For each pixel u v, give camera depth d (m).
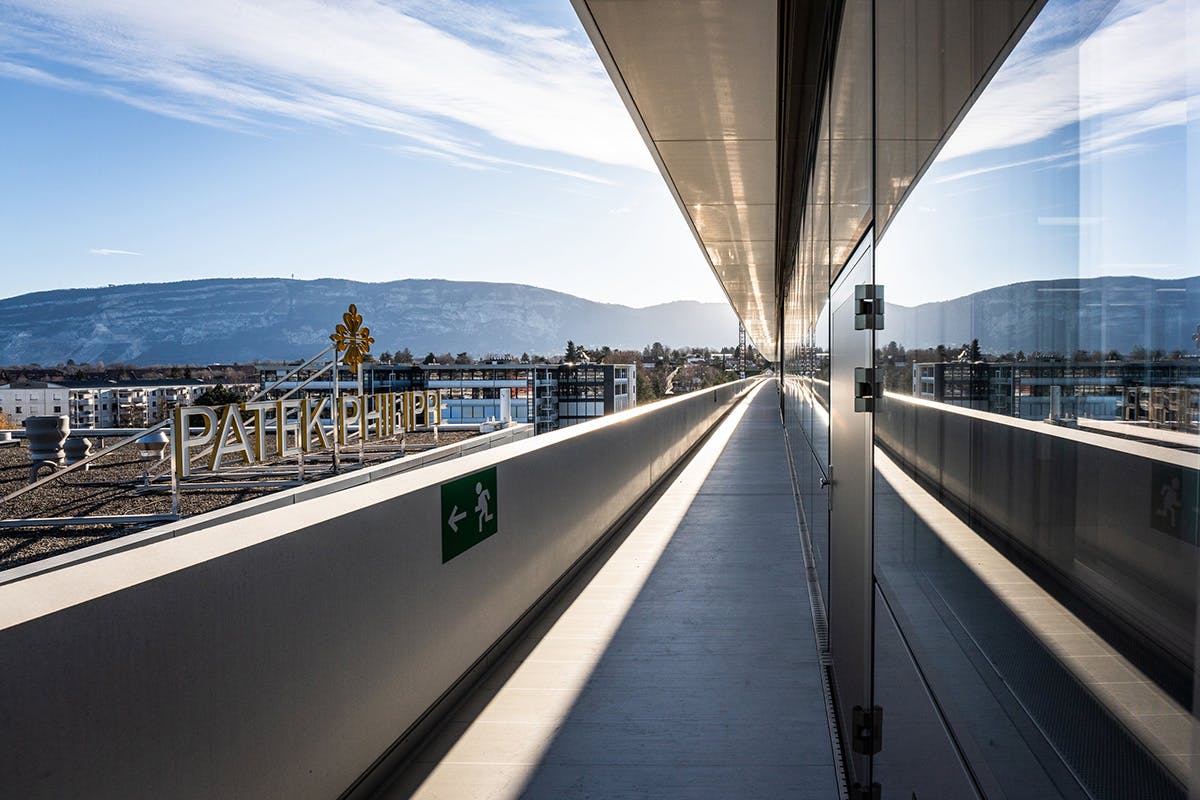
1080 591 0.65
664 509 7.60
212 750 1.74
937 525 1.23
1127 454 0.57
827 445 3.70
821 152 3.87
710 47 5.49
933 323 1.22
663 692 3.32
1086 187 0.64
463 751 2.82
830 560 3.39
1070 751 0.67
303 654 2.10
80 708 1.41
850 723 2.47
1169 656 0.51
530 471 4.21
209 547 1.84
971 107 0.98
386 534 2.59
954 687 1.12
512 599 3.89
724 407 21.92
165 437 17.00
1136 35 0.55
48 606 1.38
